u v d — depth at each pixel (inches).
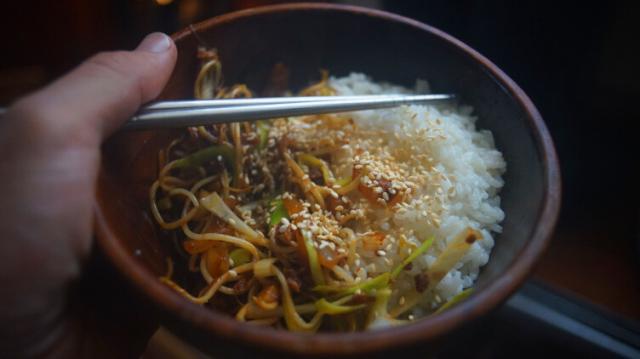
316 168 10.1
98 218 7.3
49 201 7.3
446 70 10.5
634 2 12.5
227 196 9.8
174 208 9.9
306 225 8.7
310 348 6.2
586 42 13.2
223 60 10.8
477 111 10.2
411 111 10.3
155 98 9.2
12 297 7.5
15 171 7.2
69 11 16.3
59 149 7.3
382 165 9.7
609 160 14.2
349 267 8.7
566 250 13.3
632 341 11.3
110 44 16.9
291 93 12.1
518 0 12.9
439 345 6.6
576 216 13.8
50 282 7.7
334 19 10.8
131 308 9.8
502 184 9.6
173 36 9.8
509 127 9.4
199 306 6.5
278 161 10.4
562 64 13.6
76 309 8.9
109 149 8.7
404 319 8.8
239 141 10.1
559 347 11.7
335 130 10.6
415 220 9.3
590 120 14.6
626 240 13.4
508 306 11.9
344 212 9.4
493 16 13.3
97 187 7.7
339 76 12.0
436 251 9.2
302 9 10.6
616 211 13.9
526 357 12.1
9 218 7.2
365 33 10.9
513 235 8.4
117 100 7.9
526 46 13.5
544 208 7.6
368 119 10.8
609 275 12.9
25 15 16.2
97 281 9.0
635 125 14.4
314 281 8.5
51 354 8.8
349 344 6.2
